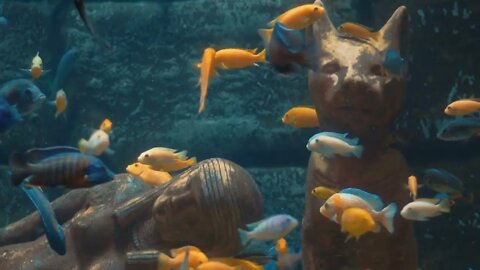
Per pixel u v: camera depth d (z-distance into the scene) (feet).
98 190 25.95
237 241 21.58
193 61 43.16
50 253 24.89
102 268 23.31
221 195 21.29
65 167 12.83
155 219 22.61
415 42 34.71
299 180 39.24
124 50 44.29
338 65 19.04
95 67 44.24
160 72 43.42
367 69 18.83
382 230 19.21
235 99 41.39
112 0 45.55
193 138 41.50
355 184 19.48
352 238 19.40
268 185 39.55
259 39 42.32
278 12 42.16
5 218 42.09
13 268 24.93
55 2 45.65
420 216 17.31
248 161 41.22
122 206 23.93
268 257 19.47
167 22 44.06
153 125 42.57
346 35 20.06
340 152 17.39
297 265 21.57
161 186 23.29
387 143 19.92
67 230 24.81
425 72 34.50
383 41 19.93
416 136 34.40
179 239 22.53
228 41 42.86
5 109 14.94
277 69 15.85
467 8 33.94
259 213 21.93
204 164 22.09
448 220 33.04
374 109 18.81
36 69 30.60
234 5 42.98
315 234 19.85
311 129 39.52
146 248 23.24
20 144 42.91
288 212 38.91
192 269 16.20
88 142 24.67
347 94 18.63
